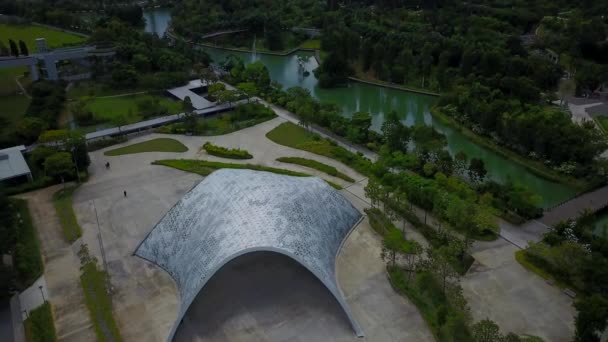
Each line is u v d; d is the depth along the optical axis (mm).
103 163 116250
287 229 72750
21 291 75688
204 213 78375
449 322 62781
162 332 66812
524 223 89812
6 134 123438
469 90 143125
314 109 134875
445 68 165250
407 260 79938
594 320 59656
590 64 161125
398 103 163125
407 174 101250
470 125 132750
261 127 133875
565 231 81938
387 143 116500
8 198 97000
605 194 98438
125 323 68562
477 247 83500
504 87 147000
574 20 197625
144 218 93750
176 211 81875
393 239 78438
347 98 166500
